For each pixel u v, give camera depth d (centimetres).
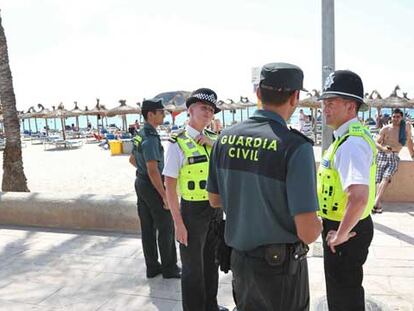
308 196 186
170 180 313
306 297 212
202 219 309
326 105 256
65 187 1190
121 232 575
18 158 838
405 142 625
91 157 2022
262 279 202
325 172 261
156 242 432
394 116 619
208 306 337
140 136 399
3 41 813
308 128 2594
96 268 454
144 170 402
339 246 261
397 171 687
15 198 624
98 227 586
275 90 198
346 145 240
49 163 1833
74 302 378
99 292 396
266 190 193
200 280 317
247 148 200
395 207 662
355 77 250
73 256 491
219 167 216
